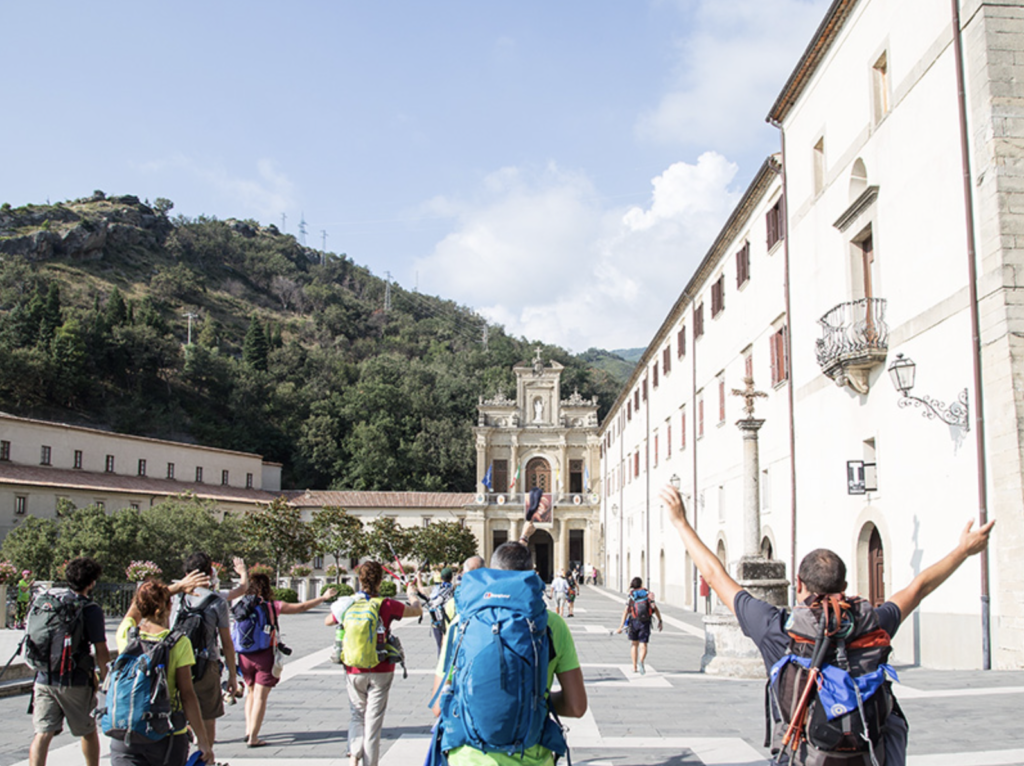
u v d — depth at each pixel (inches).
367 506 3127.5
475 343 6141.7
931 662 655.8
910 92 705.6
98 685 305.9
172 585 298.0
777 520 1023.0
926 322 676.1
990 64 607.2
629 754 354.9
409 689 557.3
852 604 164.2
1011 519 566.3
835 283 845.8
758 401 1117.7
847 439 816.9
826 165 877.8
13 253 5177.2
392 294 7618.1
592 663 727.1
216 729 418.0
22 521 2076.8
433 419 4202.8
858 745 157.0
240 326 5748.0
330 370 4744.1
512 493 3243.1
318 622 1277.1
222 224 7460.6
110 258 5821.9
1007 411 574.2
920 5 690.2
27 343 3782.0
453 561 2623.0
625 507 2536.9
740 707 478.6
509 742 162.2
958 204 634.2
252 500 2925.7
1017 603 559.2
